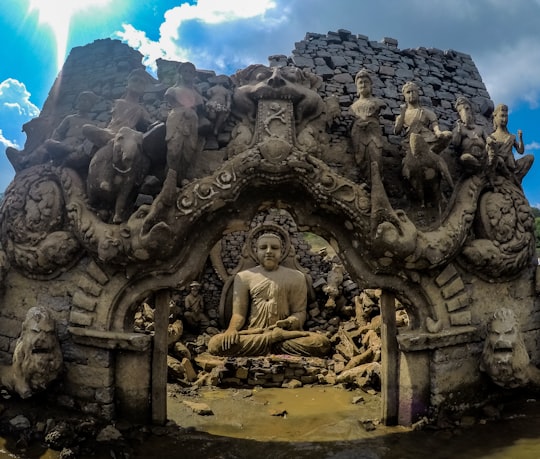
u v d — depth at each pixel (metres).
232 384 10.48
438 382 7.53
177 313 13.41
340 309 13.52
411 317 7.99
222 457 6.64
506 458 6.35
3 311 8.01
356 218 7.45
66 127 8.38
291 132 7.80
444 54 10.81
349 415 8.45
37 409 7.39
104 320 7.39
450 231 7.67
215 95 8.21
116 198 7.45
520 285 8.60
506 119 9.03
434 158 7.83
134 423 7.37
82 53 9.88
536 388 7.97
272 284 12.77
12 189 8.05
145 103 8.88
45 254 7.46
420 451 6.68
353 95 9.27
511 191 8.62
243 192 7.71
